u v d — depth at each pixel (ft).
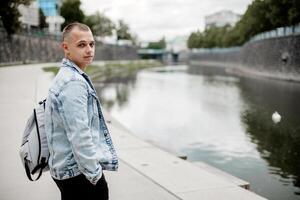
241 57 269.64
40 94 56.44
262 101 94.73
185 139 54.65
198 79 189.47
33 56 189.67
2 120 35.65
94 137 9.82
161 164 22.65
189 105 92.84
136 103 98.27
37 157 10.15
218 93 120.06
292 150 47.03
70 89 9.35
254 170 38.70
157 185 18.97
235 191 18.44
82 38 9.95
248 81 164.66
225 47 420.77
